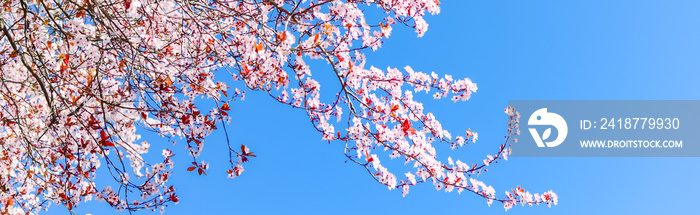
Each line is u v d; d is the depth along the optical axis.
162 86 4.32
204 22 4.65
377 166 4.83
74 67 4.07
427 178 5.05
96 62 4.04
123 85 4.70
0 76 4.33
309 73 4.45
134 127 5.15
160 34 4.72
